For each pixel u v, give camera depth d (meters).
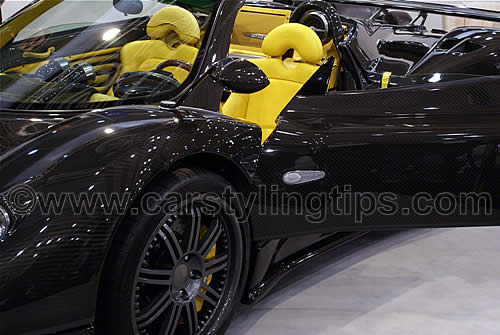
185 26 1.77
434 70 2.54
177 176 1.39
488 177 1.80
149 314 1.38
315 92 1.89
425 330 1.77
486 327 1.80
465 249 2.40
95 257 1.21
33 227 1.15
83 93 1.62
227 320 1.61
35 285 1.14
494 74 2.40
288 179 1.69
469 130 1.78
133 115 1.42
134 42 1.76
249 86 1.56
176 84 1.67
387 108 1.85
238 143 1.54
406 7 4.00
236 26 4.58
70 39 1.79
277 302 1.93
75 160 1.25
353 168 1.75
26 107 1.57
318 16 2.81
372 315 1.85
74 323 1.21
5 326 1.11
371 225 1.82
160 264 1.40
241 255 1.62
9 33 1.88
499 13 3.98
